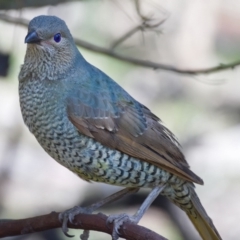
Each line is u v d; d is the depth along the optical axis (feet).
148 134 29.66
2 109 47.78
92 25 46.62
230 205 46.34
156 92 51.06
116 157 28.96
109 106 29.48
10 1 33.99
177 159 29.89
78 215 26.84
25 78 29.12
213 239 30.27
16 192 45.93
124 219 26.09
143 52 46.93
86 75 29.73
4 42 44.65
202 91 51.52
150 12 38.83
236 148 48.62
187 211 30.66
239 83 51.42
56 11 44.80
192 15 51.37
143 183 29.45
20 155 47.50
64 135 28.63
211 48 51.65
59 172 47.65
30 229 25.79
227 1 52.75
